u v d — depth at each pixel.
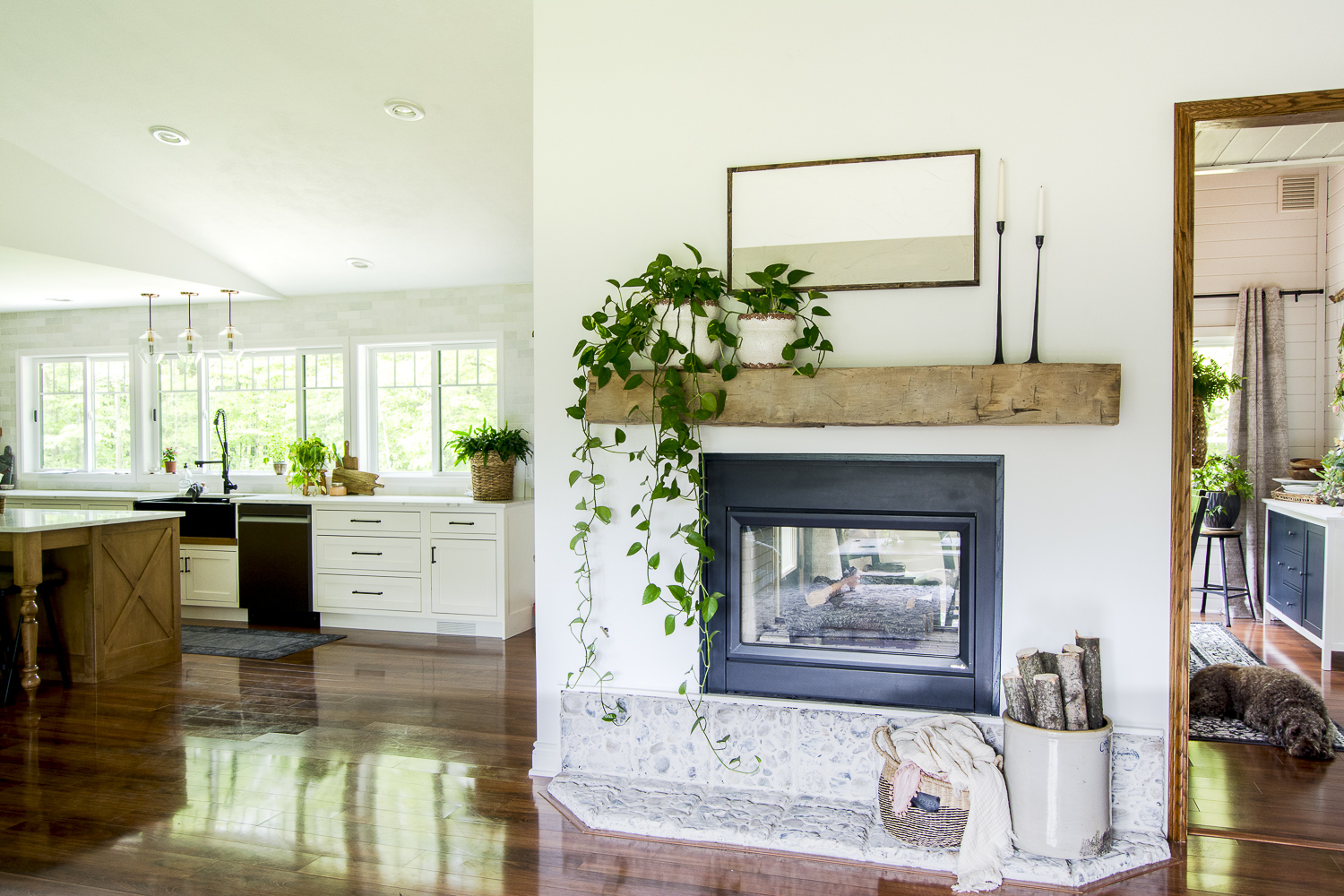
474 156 4.26
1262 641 4.95
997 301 2.57
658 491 2.68
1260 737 3.37
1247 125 2.50
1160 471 2.48
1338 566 4.29
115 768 3.05
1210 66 2.43
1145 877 2.26
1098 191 2.50
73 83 3.99
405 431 6.09
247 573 5.59
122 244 4.95
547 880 2.27
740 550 2.82
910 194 2.63
